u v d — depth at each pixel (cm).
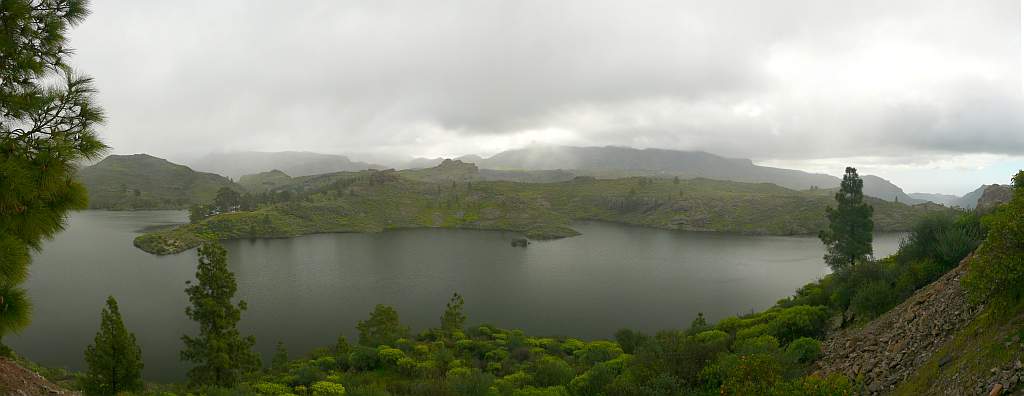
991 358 1248
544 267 16688
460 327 7419
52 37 997
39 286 12044
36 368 4916
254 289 12706
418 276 14862
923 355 1714
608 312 10869
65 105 986
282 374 4588
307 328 9419
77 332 8481
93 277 13312
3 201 852
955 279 2139
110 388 3444
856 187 5406
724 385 1931
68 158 931
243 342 4047
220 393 3362
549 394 2923
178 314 9825
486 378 3459
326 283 13612
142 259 16438
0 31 932
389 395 3341
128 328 8875
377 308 6831
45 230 960
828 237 5612
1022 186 1850
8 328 916
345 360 5116
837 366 2164
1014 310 1355
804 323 3216
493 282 14100
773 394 1634
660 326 9806
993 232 1518
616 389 2550
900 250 3669
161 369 6931
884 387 1719
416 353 5281
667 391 2322
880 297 2812
